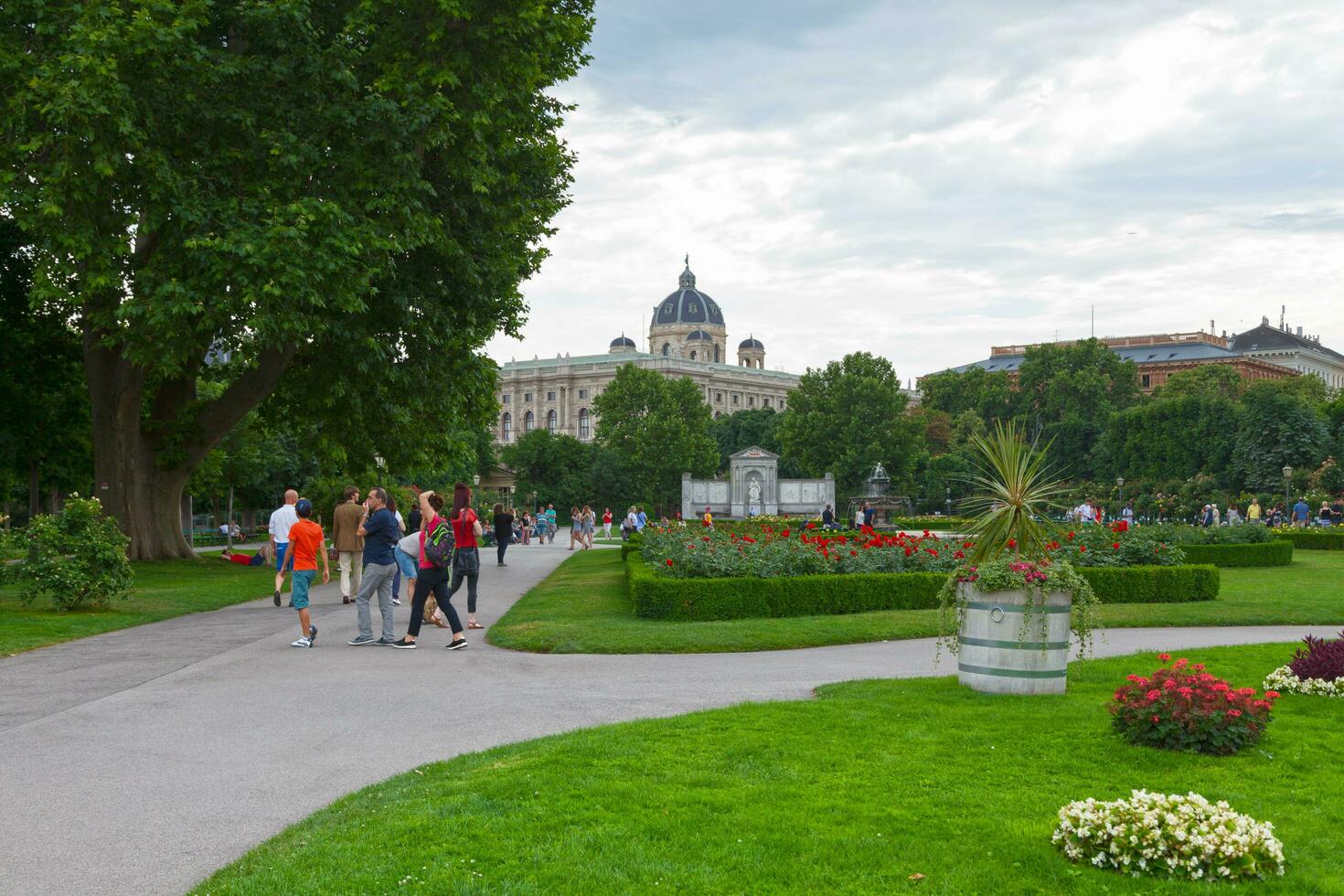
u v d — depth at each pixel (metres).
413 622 17.25
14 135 24.61
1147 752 9.38
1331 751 9.62
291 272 23.84
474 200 29.62
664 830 7.20
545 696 12.80
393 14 27.19
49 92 23.16
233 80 26.12
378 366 29.70
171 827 7.75
